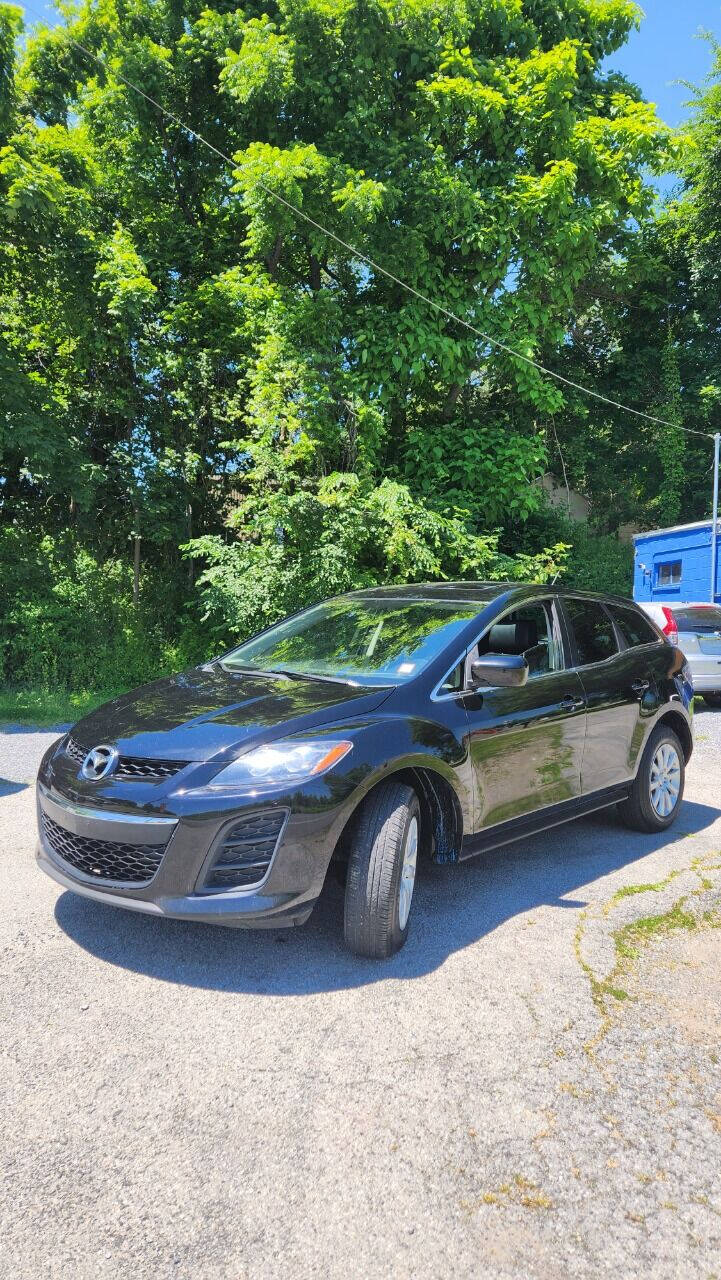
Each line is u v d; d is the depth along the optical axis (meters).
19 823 4.81
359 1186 1.89
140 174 12.93
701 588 17.12
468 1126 2.11
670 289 23.05
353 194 10.06
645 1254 1.71
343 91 11.71
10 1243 1.70
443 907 3.62
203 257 12.79
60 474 10.58
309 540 10.48
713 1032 2.61
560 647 4.36
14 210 9.88
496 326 11.95
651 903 3.70
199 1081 2.28
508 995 2.81
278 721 3.08
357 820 3.06
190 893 2.75
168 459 11.84
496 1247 1.72
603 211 11.91
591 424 23.20
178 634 12.27
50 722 8.73
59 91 12.03
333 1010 2.68
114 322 11.50
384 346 11.42
